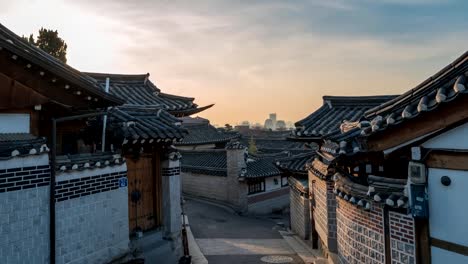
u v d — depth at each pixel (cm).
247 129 7662
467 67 413
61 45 1889
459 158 462
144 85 1644
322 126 1384
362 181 720
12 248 603
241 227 2189
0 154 595
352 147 643
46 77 721
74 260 731
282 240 1783
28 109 721
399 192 547
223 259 1412
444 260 482
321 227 1343
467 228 456
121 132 900
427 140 493
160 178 1103
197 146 4231
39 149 654
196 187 3300
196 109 1600
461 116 437
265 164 3119
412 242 531
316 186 1459
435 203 493
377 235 613
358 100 1532
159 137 974
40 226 652
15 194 611
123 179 890
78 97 796
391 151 521
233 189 2891
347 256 727
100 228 805
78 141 978
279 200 3159
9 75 676
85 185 770
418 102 467
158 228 1085
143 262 923
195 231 2020
